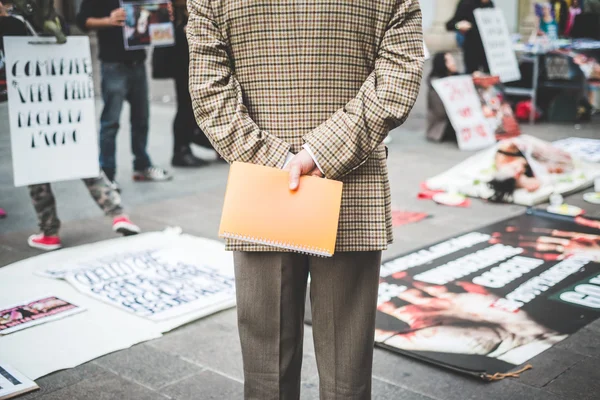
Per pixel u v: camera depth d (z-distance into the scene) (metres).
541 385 2.74
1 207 5.55
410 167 6.63
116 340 3.20
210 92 1.84
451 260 4.14
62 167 4.28
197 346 3.16
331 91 1.85
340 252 1.91
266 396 2.02
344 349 1.98
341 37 1.81
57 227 4.54
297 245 1.78
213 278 3.93
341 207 1.88
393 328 3.24
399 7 1.85
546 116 9.02
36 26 4.17
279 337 1.98
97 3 5.66
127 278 3.93
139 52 5.93
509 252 4.27
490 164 5.73
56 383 2.83
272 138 1.84
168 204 5.52
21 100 4.08
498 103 7.84
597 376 2.80
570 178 5.75
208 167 6.86
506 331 3.20
